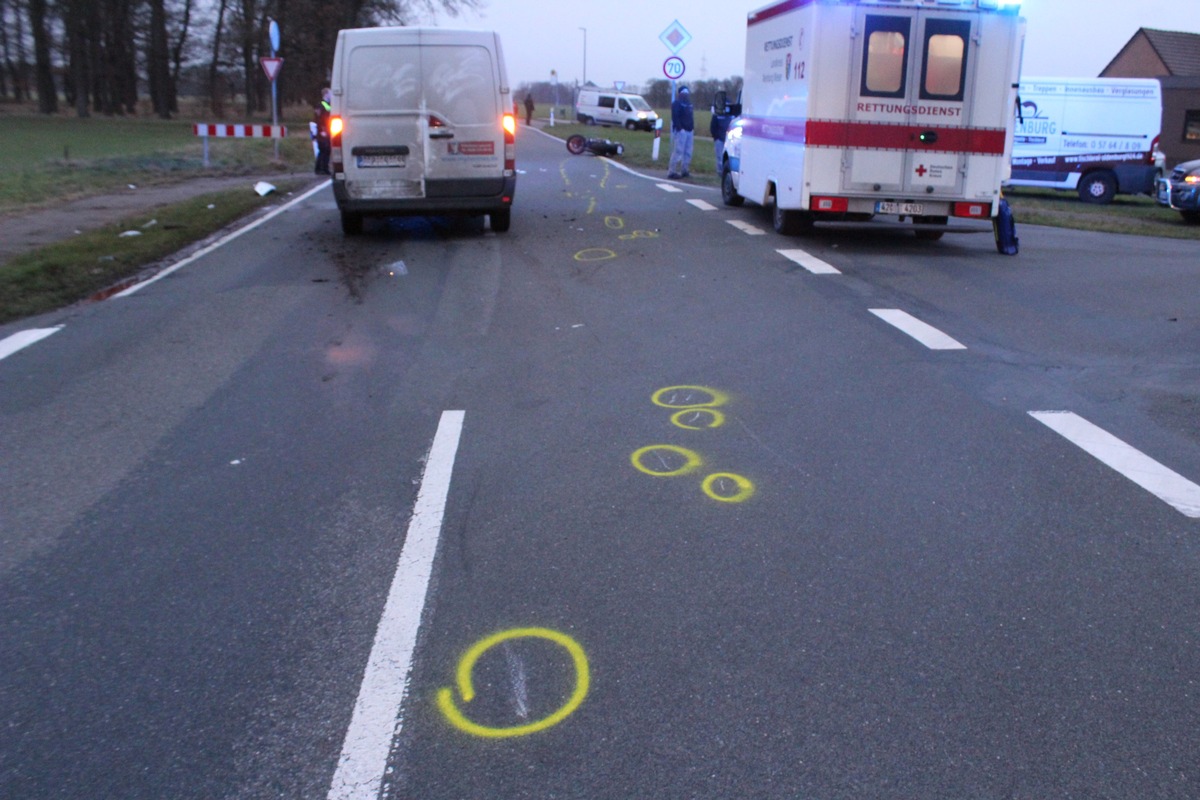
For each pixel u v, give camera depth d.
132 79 61.06
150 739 2.98
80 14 54.28
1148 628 3.57
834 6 10.70
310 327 7.78
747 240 11.97
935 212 11.25
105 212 14.27
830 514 4.49
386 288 9.18
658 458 5.14
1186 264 10.87
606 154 27.58
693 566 4.01
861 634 3.52
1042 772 2.83
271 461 5.14
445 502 4.62
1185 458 5.14
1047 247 12.15
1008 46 10.90
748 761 2.87
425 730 3.02
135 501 4.67
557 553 4.12
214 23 57.47
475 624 3.60
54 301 8.55
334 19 48.16
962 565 4.02
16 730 3.03
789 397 6.11
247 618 3.65
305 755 2.91
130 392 6.25
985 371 6.66
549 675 3.29
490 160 11.88
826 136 11.01
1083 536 4.28
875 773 2.82
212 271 9.93
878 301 8.73
